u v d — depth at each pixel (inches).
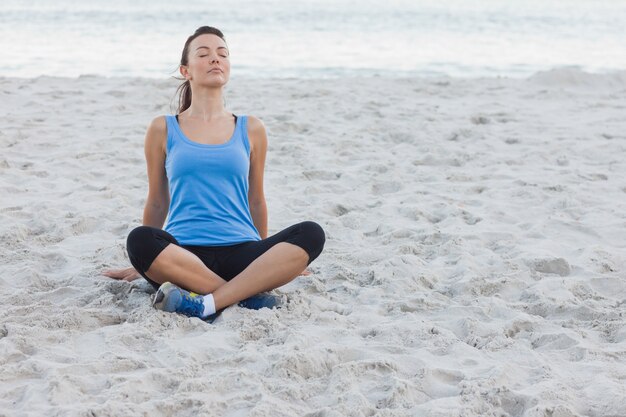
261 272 137.8
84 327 132.6
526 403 107.5
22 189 217.2
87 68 533.6
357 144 281.7
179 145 148.2
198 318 134.5
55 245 175.9
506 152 275.7
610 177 244.4
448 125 317.4
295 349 122.0
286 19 1107.9
